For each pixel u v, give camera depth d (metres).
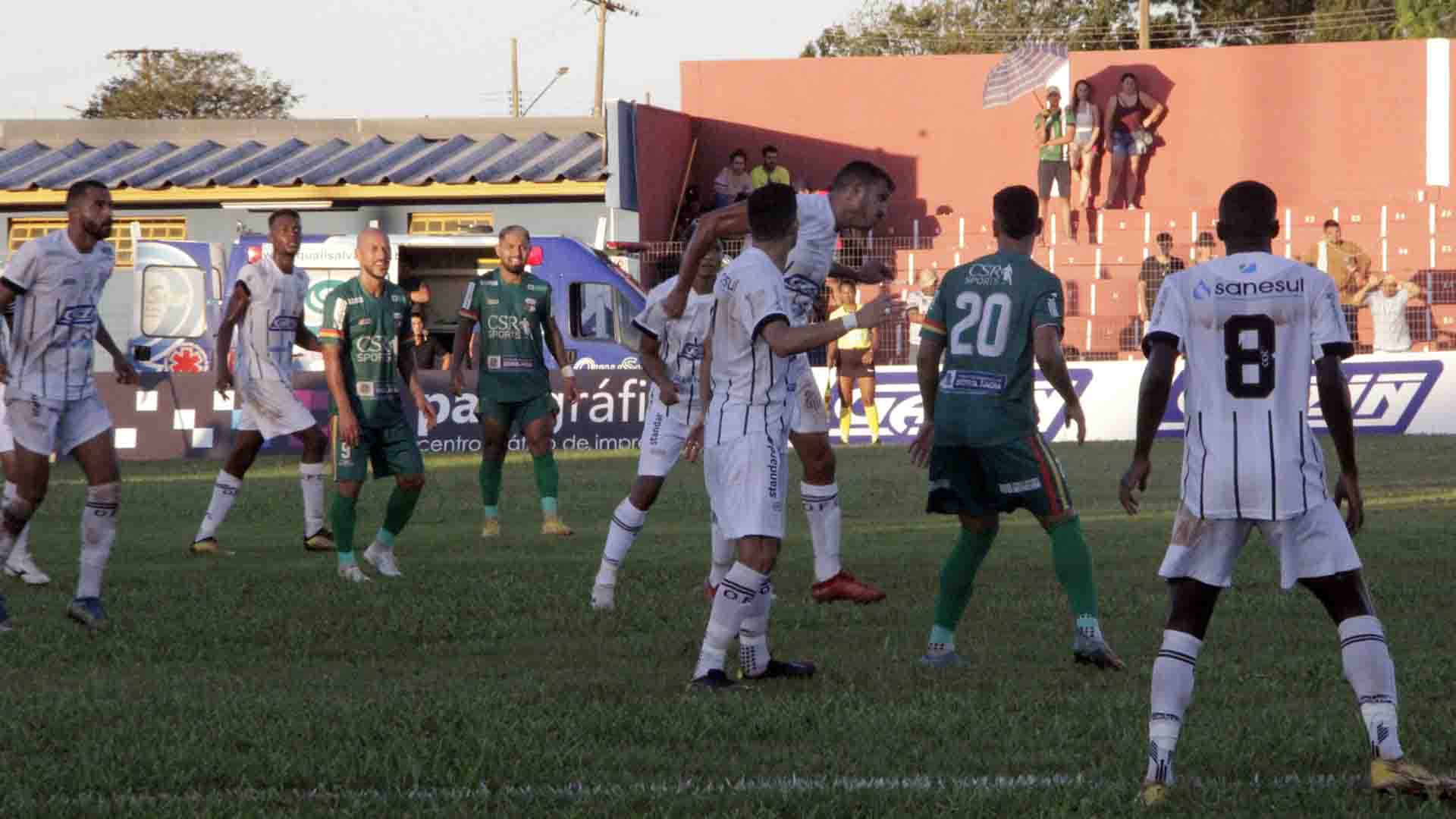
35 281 28.28
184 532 46.03
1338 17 175.50
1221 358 17.03
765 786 16.92
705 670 22.75
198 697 21.97
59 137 119.25
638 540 42.66
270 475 63.69
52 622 28.89
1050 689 22.33
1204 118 113.06
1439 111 111.44
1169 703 16.78
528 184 101.00
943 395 24.41
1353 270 87.56
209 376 74.06
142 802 16.55
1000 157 113.69
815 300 26.95
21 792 16.91
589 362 74.25
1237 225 17.36
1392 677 16.92
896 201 114.38
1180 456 67.31
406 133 117.88
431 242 76.56
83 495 56.75
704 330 30.38
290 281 40.25
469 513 50.41
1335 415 16.88
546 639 27.16
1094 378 78.38
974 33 198.25
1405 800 16.30
